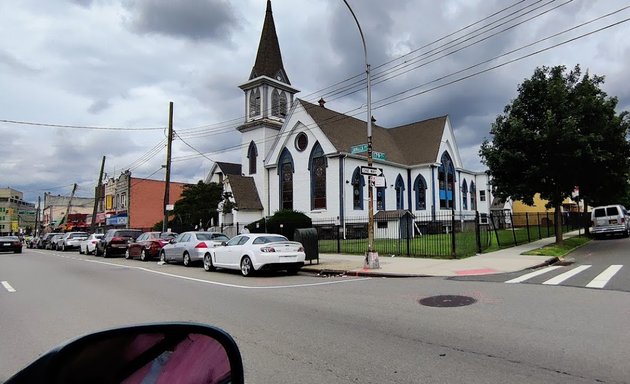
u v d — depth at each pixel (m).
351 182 36.12
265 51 46.41
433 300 9.84
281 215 32.66
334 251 23.75
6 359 6.28
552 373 5.22
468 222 27.67
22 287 13.62
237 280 14.80
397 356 6.01
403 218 33.56
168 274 17.06
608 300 9.14
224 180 42.97
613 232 28.44
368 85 17.66
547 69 22.88
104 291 12.52
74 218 78.50
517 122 21.67
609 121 21.42
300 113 38.78
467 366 5.54
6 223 118.38
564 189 23.20
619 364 5.44
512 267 15.33
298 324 7.96
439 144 43.12
